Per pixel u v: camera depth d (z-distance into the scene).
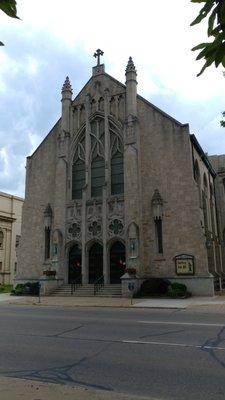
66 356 8.86
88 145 37.72
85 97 39.03
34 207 39.19
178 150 33.59
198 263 30.73
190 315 17.53
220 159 49.50
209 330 12.40
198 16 2.69
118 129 36.69
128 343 10.33
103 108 37.94
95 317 16.78
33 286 33.88
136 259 31.64
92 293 31.61
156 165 34.12
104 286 32.28
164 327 13.23
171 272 31.56
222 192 47.09
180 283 30.31
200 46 2.78
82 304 24.45
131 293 27.62
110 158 36.53
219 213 46.41
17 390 5.93
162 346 9.84
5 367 7.91
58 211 36.94
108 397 5.55
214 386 6.46
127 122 35.31
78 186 37.84
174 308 21.41
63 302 26.14
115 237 33.88
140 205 33.62
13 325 14.21
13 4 2.52
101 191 36.47
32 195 39.62
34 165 40.41
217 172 47.69
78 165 38.38
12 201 63.06
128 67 36.91
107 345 10.10
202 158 39.56
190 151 33.16
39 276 37.09
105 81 38.59
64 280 35.53
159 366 7.83
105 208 34.75
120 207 34.38
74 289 33.00
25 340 10.98
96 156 37.59
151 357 8.62
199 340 10.61
